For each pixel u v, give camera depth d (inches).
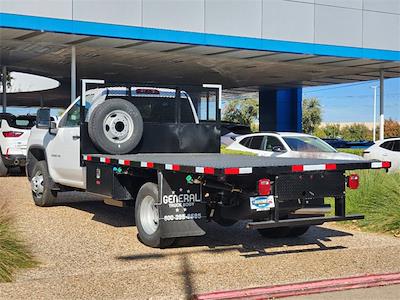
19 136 685.9
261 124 1652.3
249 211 286.7
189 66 1106.7
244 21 835.4
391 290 250.5
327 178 293.4
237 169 266.5
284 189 282.7
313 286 249.1
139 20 756.0
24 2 681.0
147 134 385.1
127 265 283.6
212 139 405.7
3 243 270.7
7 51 908.6
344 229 389.7
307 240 351.6
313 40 893.8
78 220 402.0
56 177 437.1
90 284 249.4
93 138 363.3
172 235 305.9
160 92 402.9
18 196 523.8
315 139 599.8
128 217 416.5
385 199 390.3
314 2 891.4
